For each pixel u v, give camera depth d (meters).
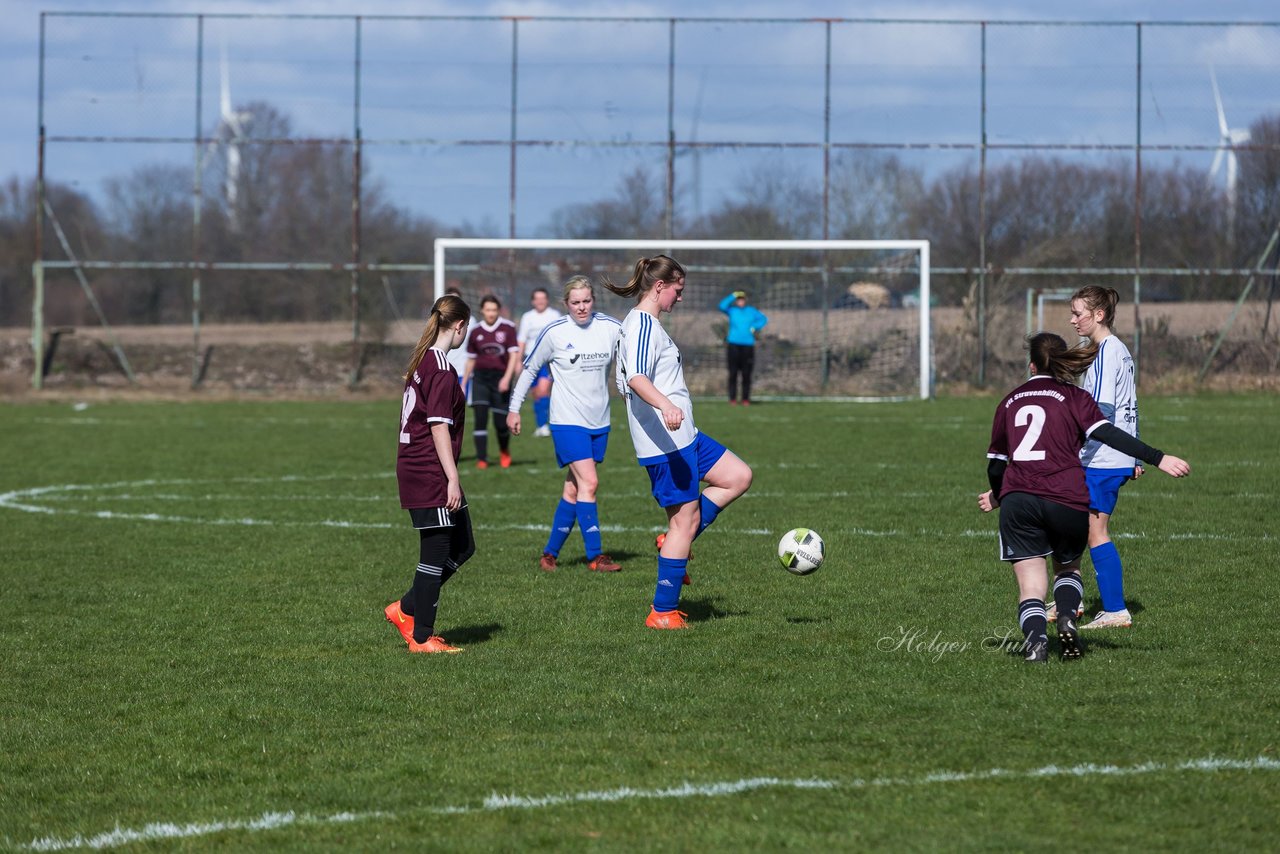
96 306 89.25
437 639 21.30
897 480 42.41
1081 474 19.27
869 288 87.25
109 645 21.83
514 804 13.90
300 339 90.56
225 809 14.03
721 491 22.89
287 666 20.27
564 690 18.48
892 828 13.05
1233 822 13.09
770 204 89.06
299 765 15.45
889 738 15.89
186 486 42.97
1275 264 87.94
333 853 12.74
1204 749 15.24
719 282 88.06
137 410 76.50
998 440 19.89
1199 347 87.94
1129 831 12.91
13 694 18.84
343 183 89.56
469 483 43.50
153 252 89.19
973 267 88.94
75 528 34.41
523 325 52.34
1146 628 21.75
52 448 55.25
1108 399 22.25
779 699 17.77
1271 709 16.86
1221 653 19.97
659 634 21.98
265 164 88.94
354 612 24.20
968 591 25.05
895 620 22.64
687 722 16.75
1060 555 19.64
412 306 89.75
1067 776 14.42
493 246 85.31
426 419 20.72
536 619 23.36
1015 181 88.62
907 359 86.88
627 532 33.22
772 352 87.56
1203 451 49.81
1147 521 33.16
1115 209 88.44
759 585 25.95
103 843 13.11
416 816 13.65
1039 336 19.97
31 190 116.06
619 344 22.31
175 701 18.36
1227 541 30.16
